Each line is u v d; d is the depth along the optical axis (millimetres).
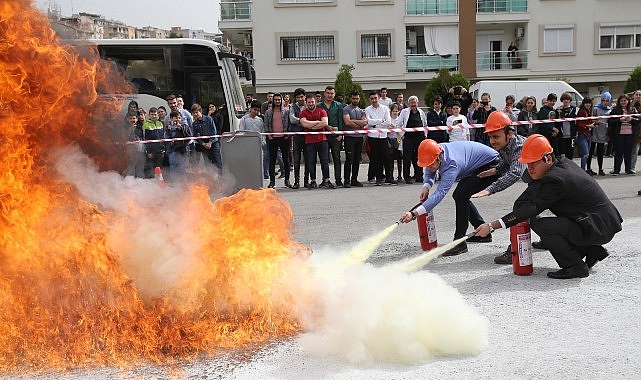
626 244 6027
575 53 31703
